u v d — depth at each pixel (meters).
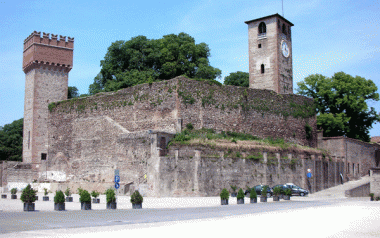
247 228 20.89
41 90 72.06
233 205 38.25
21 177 68.69
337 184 67.38
